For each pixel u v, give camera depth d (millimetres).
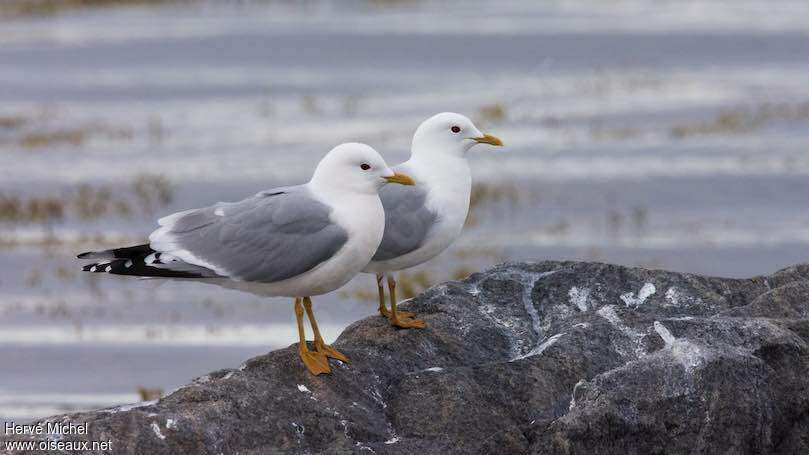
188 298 16391
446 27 39156
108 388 13094
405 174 9367
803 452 8109
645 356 8125
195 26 40000
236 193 21438
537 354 8555
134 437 7324
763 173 21969
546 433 7801
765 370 8008
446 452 7723
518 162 23547
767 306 9070
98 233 19375
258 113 28562
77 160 24297
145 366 13797
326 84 31656
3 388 13039
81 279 17188
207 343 14516
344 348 8742
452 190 9742
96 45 36625
